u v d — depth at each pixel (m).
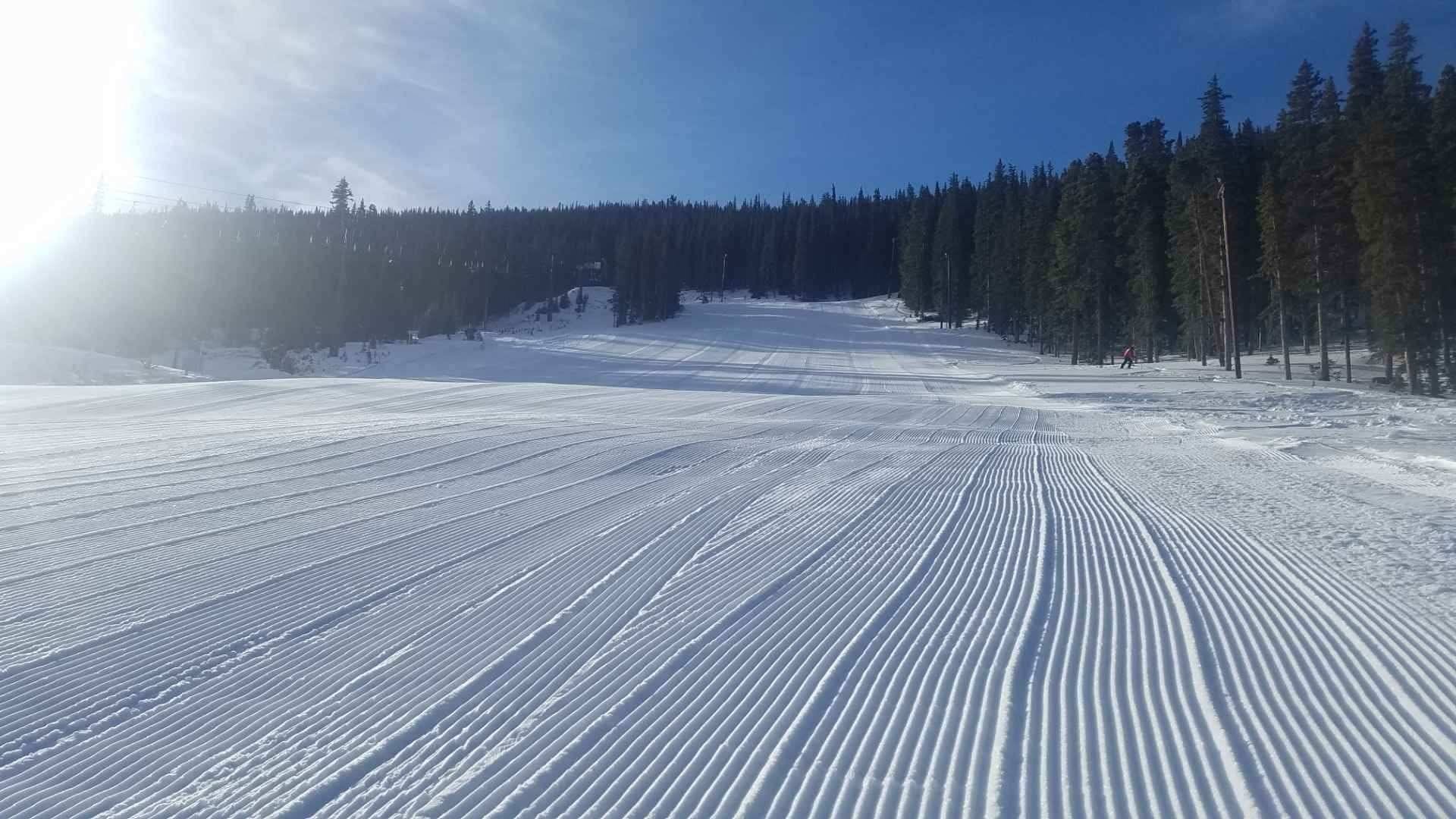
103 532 9.57
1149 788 4.11
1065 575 8.14
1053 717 4.92
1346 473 15.41
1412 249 33.00
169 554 8.61
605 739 4.59
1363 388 35.66
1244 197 51.09
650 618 6.70
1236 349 40.22
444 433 20.09
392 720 4.82
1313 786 4.14
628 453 17.45
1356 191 34.16
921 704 5.08
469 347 70.19
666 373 54.03
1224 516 11.29
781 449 18.89
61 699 5.08
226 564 8.23
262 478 13.61
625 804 3.92
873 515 11.26
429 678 5.45
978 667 5.70
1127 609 7.04
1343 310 40.19
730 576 7.98
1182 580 7.96
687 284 135.88
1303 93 40.53
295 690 5.25
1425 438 19.72
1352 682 5.46
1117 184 60.50
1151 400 32.84
